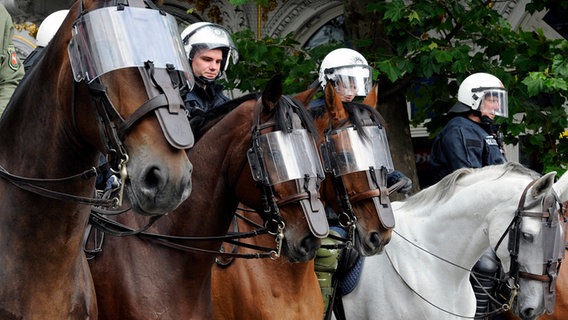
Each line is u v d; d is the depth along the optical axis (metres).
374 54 11.83
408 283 8.07
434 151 9.80
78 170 5.09
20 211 5.11
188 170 4.67
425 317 8.05
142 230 5.50
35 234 5.09
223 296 7.16
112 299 6.35
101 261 6.41
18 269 5.09
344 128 7.07
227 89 12.23
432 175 14.83
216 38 7.89
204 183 6.45
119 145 4.68
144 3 4.98
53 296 5.13
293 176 6.25
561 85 11.31
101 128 4.76
